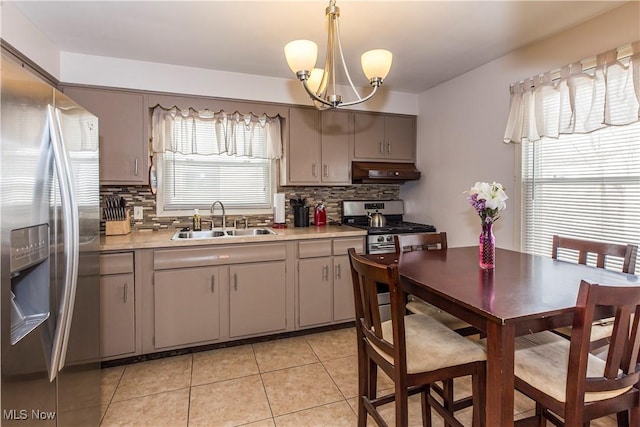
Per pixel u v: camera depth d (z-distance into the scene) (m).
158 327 2.54
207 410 2.00
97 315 1.80
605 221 2.14
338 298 3.11
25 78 1.20
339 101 1.63
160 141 2.93
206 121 3.15
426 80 3.31
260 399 2.10
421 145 3.72
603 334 1.61
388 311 3.13
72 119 1.52
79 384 1.62
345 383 2.27
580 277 1.61
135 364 2.53
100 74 2.68
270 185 3.55
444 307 1.44
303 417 1.93
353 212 3.74
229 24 2.20
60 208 1.40
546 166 2.49
